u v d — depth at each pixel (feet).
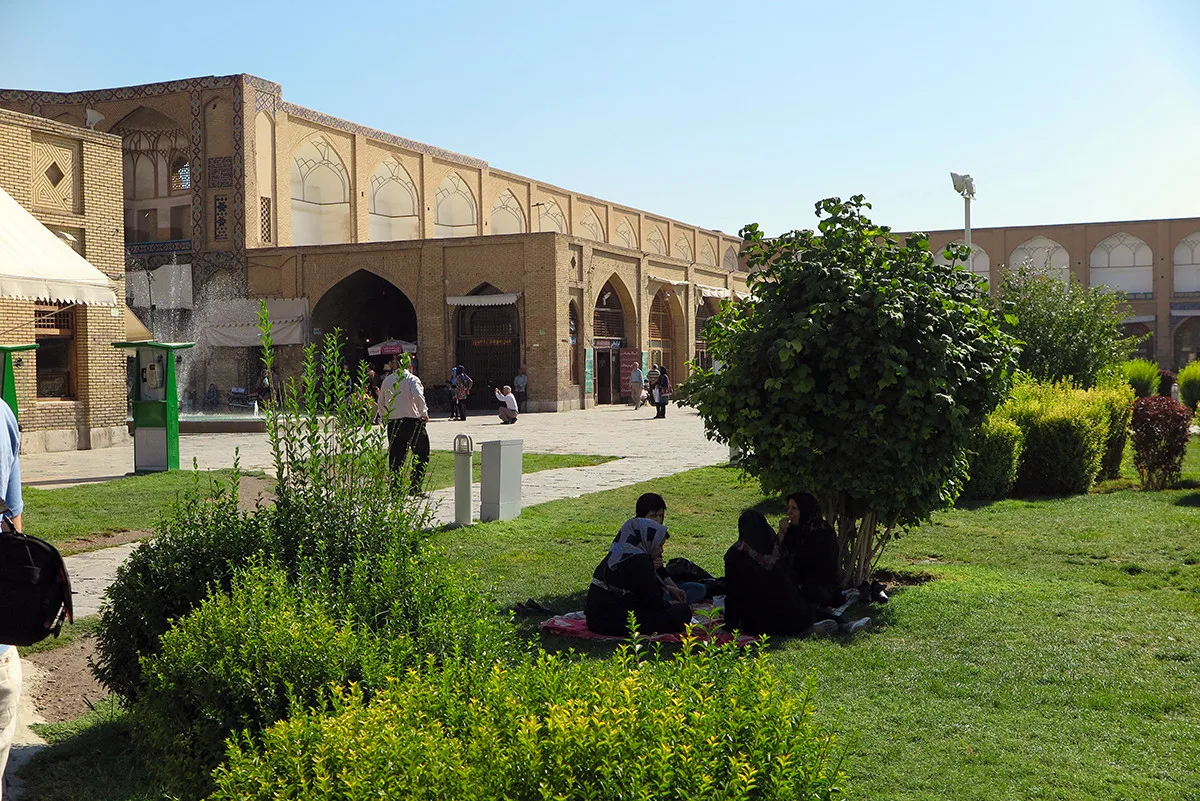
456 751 7.43
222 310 111.75
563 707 7.54
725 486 42.47
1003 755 13.39
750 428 22.20
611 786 6.93
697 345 147.54
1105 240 180.55
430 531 15.44
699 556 27.84
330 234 119.85
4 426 10.79
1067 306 61.57
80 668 18.15
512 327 112.57
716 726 7.50
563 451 59.57
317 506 14.70
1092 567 26.40
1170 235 176.24
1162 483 43.09
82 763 13.70
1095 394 46.26
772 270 22.88
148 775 12.93
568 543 29.37
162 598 14.17
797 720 7.75
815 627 19.76
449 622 11.96
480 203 138.92
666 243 177.88
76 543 29.32
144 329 75.92
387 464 15.49
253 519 14.79
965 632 19.62
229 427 77.92
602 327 124.06
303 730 8.16
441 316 111.86
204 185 109.91
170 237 113.29
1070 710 15.24
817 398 21.72
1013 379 23.38
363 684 10.55
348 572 13.66
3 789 12.54
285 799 7.47
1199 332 181.88
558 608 21.83
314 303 111.34
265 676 10.94
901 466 21.80
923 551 28.76
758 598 19.47
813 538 21.12
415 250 111.75
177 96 109.50
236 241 109.50
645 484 43.11
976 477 38.99
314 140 116.88
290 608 11.71
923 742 13.87
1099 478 47.11
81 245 58.95
